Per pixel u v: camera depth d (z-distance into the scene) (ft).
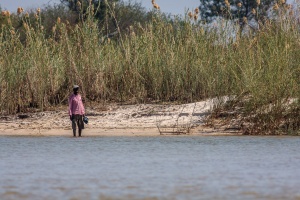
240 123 203.92
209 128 207.41
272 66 199.21
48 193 97.50
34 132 208.74
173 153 151.12
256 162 133.28
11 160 139.13
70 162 135.03
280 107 196.03
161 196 94.79
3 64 240.73
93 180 110.22
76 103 198.80
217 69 225.15
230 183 106.32
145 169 123.75
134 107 236.02
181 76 240.32
